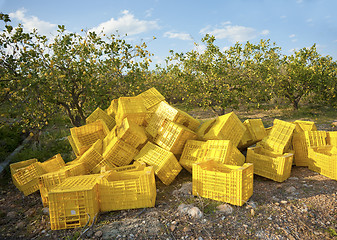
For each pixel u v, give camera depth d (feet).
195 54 40.98
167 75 53.78
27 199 14.84
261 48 41.27
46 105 24.70
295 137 18.53
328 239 9.25
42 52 22.52
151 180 12.60
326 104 52.11
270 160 15.64
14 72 19.57
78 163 16.22
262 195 13.44
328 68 49.67
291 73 47.01
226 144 15.08
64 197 11.01
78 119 30.45
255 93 42.75
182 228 10.27
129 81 26.89
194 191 13.70
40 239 10.37
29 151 23.48
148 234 9.91
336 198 12.52
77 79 24.95
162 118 17.53
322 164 16.14
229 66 40.86
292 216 10.95
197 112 57.06
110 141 17.94
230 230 10.02
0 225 11.85
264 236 9.50
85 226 10.88
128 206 12.32
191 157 16.58
